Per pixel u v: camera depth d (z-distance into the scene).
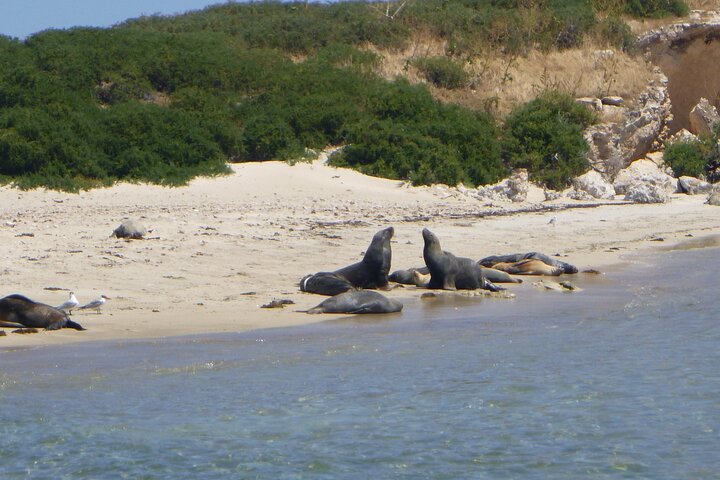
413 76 157.62
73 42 149.88
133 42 151.38
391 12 184.38
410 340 44.41
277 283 59.25
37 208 99.44
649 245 84.25
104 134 119.75
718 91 175.62
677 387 37.19
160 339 42.75
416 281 62.00
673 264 72.69
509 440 30.88
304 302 53.59
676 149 151.25
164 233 78.19
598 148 143.00
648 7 187.38
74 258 63.62
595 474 28.02
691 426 32.47
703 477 27.86
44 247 68.19
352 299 51.19
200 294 54.62
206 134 124.56
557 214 104.62
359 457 29.12
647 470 28.41
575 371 39.41
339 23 178.75
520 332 46.91
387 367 39.41
